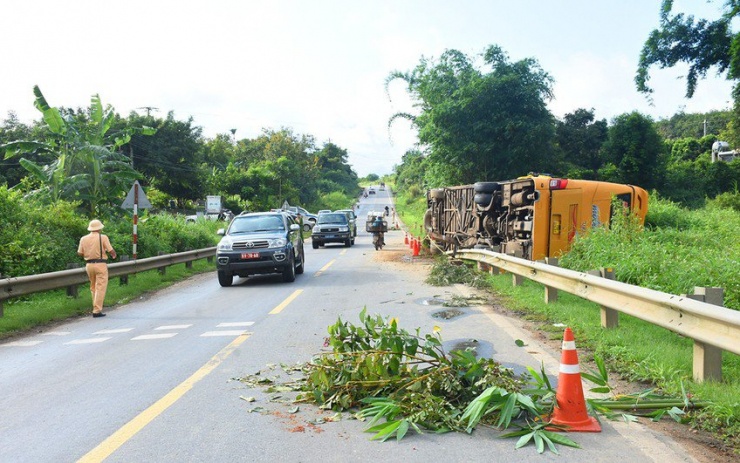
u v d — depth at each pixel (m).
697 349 5.42
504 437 4.41
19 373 7.02
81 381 6.47
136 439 4.57
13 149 22.00
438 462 3.98
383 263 20.77
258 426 4.79
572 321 8.36
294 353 7.36
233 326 9.52
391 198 141.38
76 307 12.34
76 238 17.95
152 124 58.69
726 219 23.38
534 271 10.73
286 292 13.79
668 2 26.48
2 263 13.69
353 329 5.71
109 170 32.69
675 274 8.95
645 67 27.55
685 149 59.88
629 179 37.47
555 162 34.00
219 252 15.47
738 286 8.19
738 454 3.96
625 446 4.14
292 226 17.33
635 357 6.22
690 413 4.70
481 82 30.20
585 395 5.29
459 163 31.83
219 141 95.56
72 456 4.27
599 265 10.63
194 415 5.11
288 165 83.12
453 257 18.45
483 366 5.04
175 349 7.93
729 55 25.53
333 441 4.43
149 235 21.97
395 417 4.83
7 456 4.32
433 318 9.52
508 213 16.08
